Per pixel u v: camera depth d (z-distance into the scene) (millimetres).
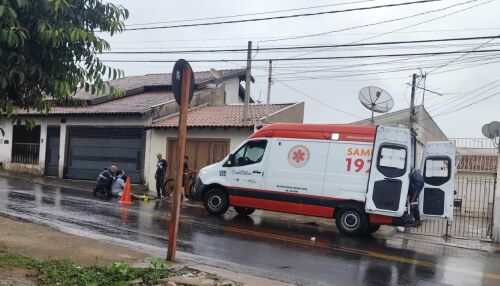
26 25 5191
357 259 9555
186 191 19578
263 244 10422
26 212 12539
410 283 7961
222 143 19625
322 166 13008
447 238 13742
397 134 12312
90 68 5926
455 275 8766
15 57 5137
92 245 8703
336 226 14125
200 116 21594
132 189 21109
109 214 13273
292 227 13391
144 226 11703
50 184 21500
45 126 25656
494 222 13430
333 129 13102
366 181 12453
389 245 11570
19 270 6398
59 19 5391
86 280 6145
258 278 7422
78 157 24297
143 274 6680
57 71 5676
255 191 13875
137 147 22188
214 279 6930
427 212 13453
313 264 8852
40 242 8594
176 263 7734
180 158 7699
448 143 13414
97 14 5891
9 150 27234
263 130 14148
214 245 9977
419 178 12719
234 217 14484
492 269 9547
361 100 17531
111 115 22375
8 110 5484
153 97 24781
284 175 13477
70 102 6398
